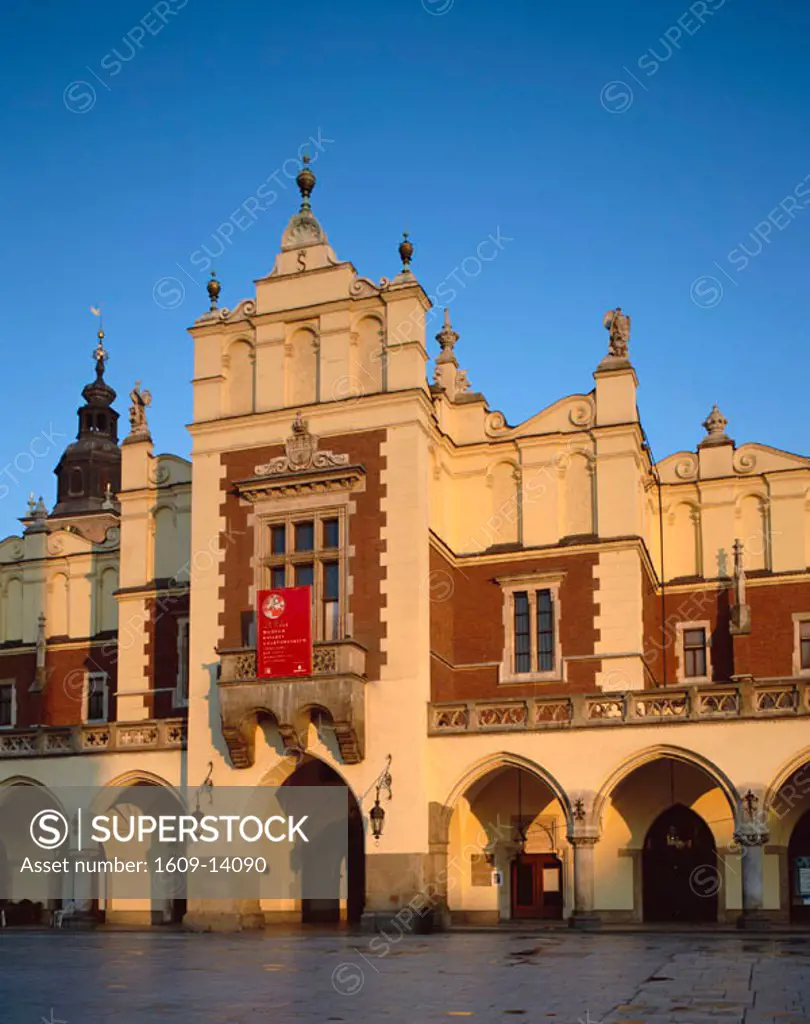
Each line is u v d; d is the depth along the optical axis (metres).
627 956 24.89
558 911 37.47
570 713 33.38
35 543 48.03
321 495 36.66
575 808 32.59
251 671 35.31
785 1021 16.47
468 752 34.09
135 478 43.50
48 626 47.25
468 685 38.00
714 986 19.92
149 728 37.75
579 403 38.81
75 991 20.64
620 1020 16.81
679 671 39.97
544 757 33.28
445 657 37.50
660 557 41.19
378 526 35.81
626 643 36.47
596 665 36.62
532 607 37.84
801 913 35.91
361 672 34.81
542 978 21.44
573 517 38.28
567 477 38.62
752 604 39.59
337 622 35.91
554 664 37.16
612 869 36.88
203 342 39.44
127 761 37.66
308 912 38.59
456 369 41.34
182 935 33.53
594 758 32.78
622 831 37.03
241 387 38.88
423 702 34.62
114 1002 19.23
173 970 23.72
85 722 45.69
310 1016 17.56
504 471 39.62
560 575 37.56
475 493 39.66
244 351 39.12
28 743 39.03
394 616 35.06
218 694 36.44
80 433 77.44
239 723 35.03
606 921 36.53
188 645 41.59
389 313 37.16
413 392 36.16
